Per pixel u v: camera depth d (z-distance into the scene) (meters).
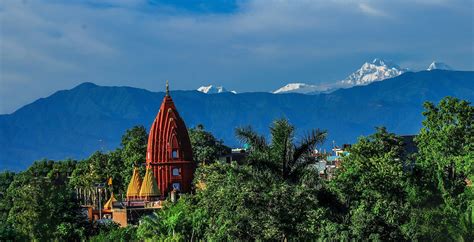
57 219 118.94
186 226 103.56
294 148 77.75
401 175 105.62
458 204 105.56
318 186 79.19
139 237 107.31
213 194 83.62
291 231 75.94
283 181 77.50
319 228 79.25
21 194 120.56
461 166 114.38
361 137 125.00
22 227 116.75
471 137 123.69
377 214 85.12
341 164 123.94
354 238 81.44
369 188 95.75
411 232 86.69
